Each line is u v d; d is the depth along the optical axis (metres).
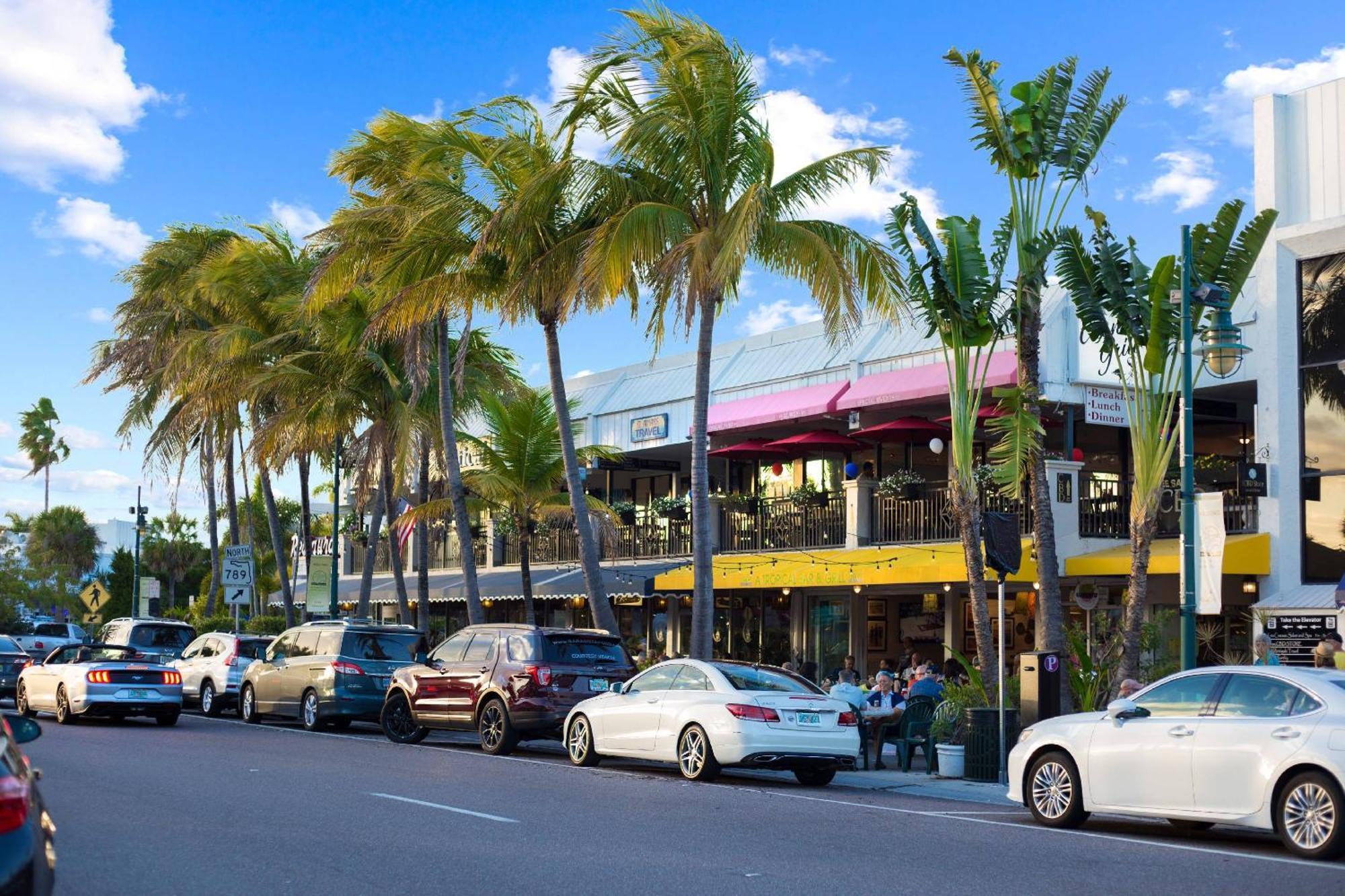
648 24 19.53
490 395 28.02
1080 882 8.96
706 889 8.48
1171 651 19.94
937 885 8.79
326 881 8.51
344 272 25.11
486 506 28.31
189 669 27.53
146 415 38.72
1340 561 20.23
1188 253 15.91
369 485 30.42
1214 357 16.09
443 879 8.66
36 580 53.22
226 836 10.23
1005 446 18.34
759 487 30.67
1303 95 21.38
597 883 8.64
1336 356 20.58
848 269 19.66
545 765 17.17
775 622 29.70
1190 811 11.02
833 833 11.25
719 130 19.92
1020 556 16.09
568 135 20.73
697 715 15.45
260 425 30.06
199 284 33.03
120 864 9.00
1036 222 18.77
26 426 94.81
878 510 25.52
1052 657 16.02
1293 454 20.95
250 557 31.28
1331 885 8.94
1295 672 10.91
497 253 22.75
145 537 71.31
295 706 23.38
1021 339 18.69
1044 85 18.64
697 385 20.17
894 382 24.47
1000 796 14.91
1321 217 20.94
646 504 34.19
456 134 22.88
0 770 5.49
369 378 29.84
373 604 42.88
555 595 29.58
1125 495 23.89
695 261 18.34
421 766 16.34
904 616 26.91
